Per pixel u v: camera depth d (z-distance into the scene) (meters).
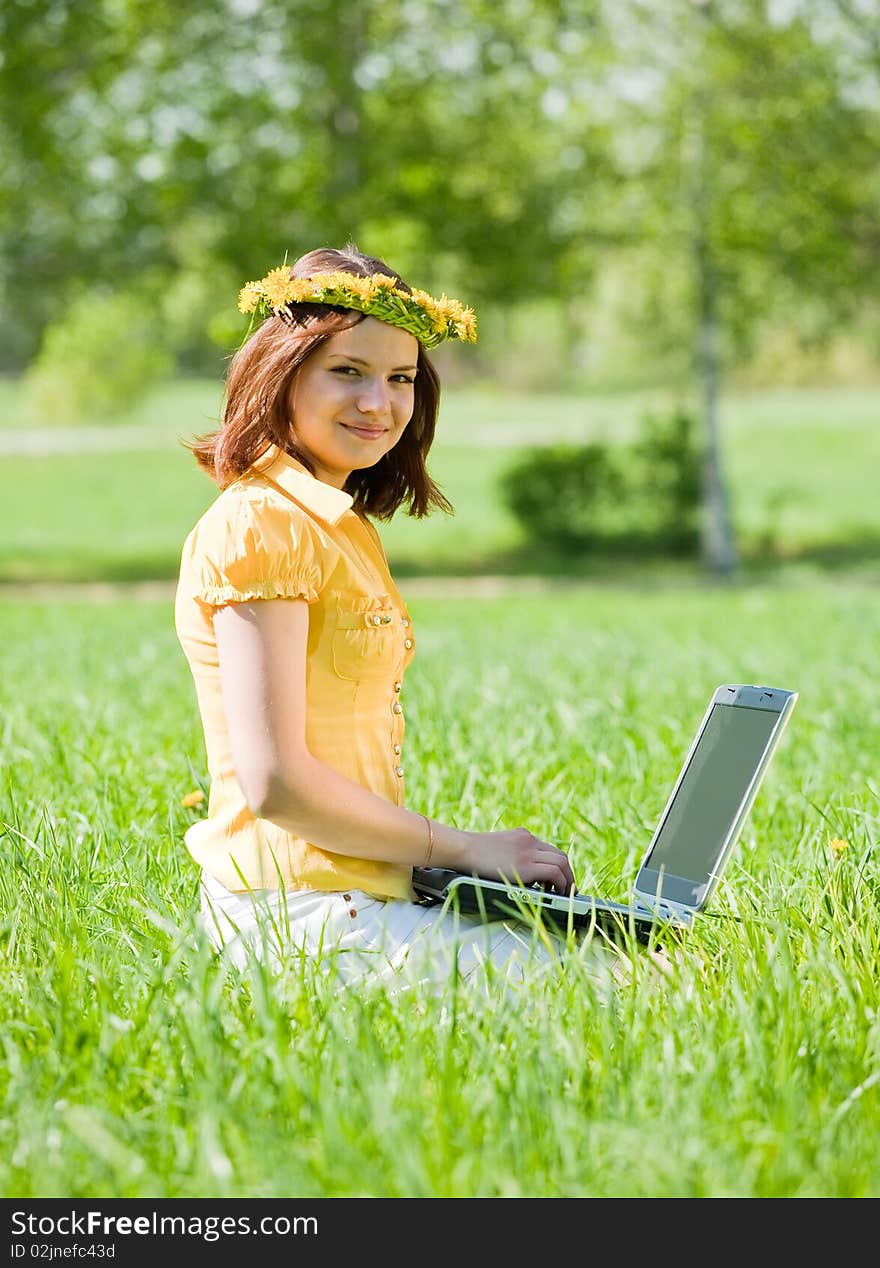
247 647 2.54
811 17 20.55
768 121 20.77
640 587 21.50
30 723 5.70
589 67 20.78
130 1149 2.10
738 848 3.79
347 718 2.67
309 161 20.48
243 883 2.69
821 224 21.33
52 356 47.41
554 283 21.56
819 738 5.34
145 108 19.53
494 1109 2.16
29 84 18.62
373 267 2.76
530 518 25.44
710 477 23.59
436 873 2.71
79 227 20.19
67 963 2.67
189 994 2.43
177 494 33.38
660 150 21.56
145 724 5.71
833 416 41.41
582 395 50.91
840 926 2.95
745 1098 2.22
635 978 2.55
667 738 5.22
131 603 18.20
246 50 19.59
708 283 22.16
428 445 3.03
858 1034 2.43
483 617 13.97
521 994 2.47
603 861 3.66
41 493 33.41
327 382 2.70
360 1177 2.01
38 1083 2.30
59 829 3.82
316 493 2.65
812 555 26.03
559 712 5.64
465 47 20.25
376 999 2.48
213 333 19.59
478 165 21.19
